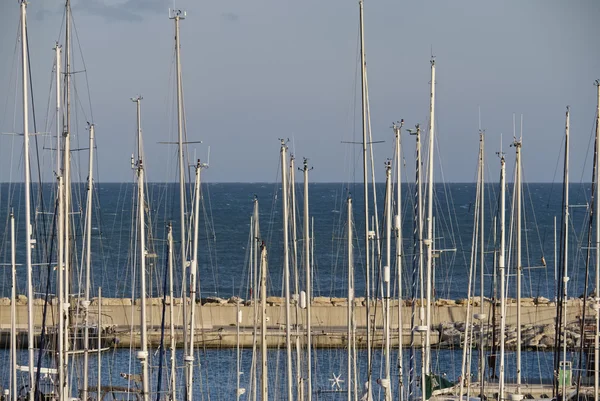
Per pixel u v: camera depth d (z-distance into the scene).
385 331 137.62
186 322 136.00
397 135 150.12
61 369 124.12
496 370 189.50
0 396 136.00
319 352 199.25
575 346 180.25
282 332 195.25
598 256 139.62
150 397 145.62
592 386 155.62
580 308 195.62
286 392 165.25
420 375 146.88
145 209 174.75
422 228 153.50
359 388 166.75
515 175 157.75
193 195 161.12
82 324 154.00
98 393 138.25
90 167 145.50
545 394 158.00
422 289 143.62
